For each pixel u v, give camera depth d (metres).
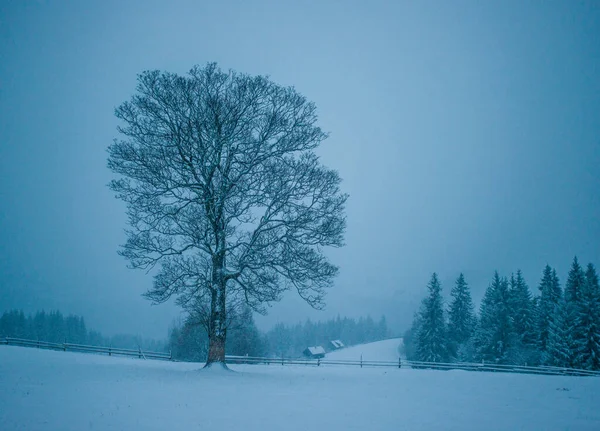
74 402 12.74
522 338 53.41
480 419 12.62
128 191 22.30
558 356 44.84
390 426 11.27
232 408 12.95
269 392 16.62
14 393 13.73
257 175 22.92
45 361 24.33
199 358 50.97
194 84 23.05
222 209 22.78
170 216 22.45
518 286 58.28
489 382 23.33
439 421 12.12
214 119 22.56
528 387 21.42
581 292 46.03
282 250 22.64
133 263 22.47
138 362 28.23
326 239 23.23
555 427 11.77
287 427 10.77
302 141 23.69
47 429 9.72
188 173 23.30
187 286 22.25
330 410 13.27
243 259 22.59
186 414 11.81
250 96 23.59
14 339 39.50
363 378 23.88
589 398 17.91
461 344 61.00
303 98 24.05
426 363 38.62
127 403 12.97
